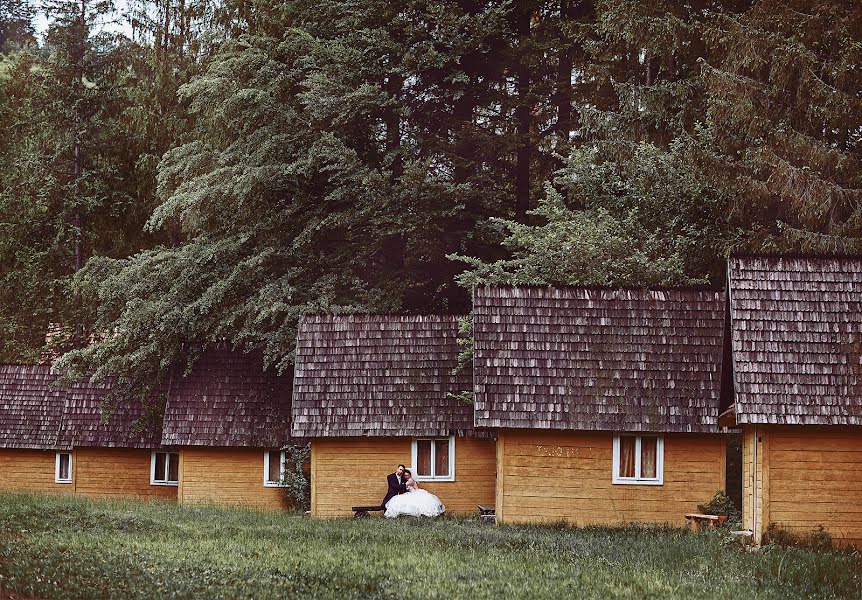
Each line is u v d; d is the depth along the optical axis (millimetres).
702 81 40406
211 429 42125
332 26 47469
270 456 42531
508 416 30578
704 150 38125
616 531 29094
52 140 61531
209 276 44156
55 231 61219
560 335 31875
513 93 51000
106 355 45344
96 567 19000
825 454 25531
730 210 37906
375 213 44156
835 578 20750
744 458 28109
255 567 20125
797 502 25422
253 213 45094
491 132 50281
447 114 49031
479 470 35906
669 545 25344
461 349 36906
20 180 61188
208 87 44656
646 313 32375
